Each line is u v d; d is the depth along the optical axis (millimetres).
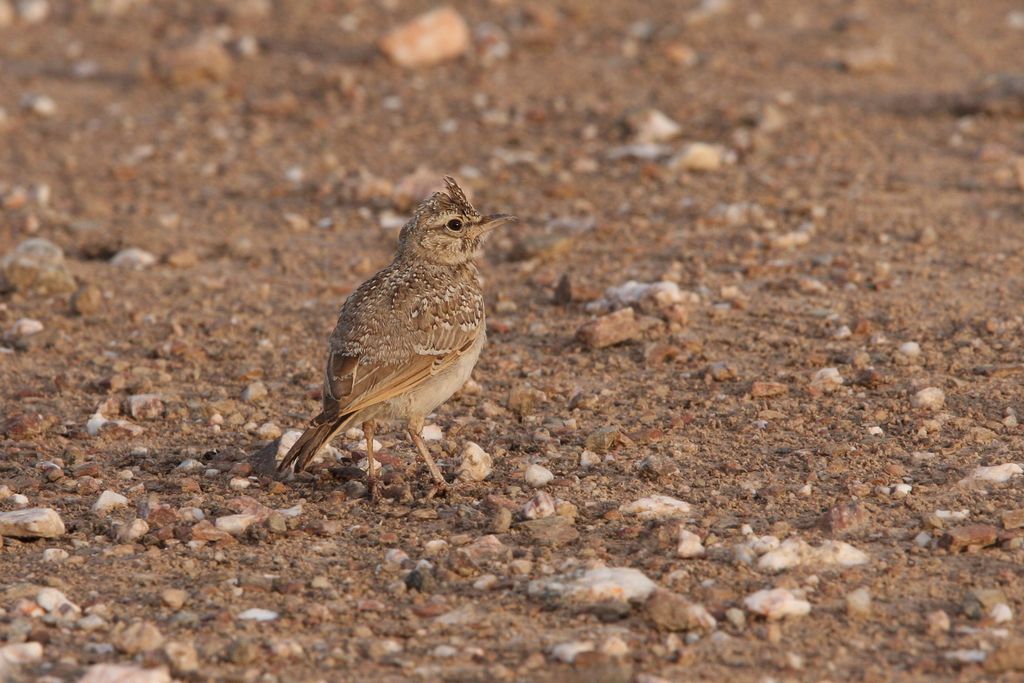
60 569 10047
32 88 28781
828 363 14367
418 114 26062
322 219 20938
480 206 20969
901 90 26312
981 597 9062
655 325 15602
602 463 11945
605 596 9234
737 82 26984
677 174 21953
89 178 23250
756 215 19578
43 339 15961
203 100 27656
